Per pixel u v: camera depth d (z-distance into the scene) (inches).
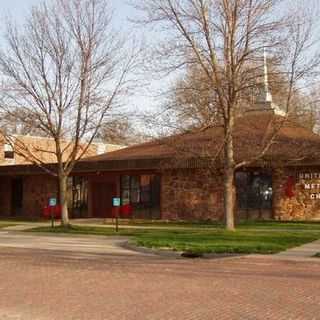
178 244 866.8
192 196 1433.3
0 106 1241.4
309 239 946.1
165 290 505.0
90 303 448.8
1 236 1121.4
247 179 1390.3
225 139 1054.4
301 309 422.6
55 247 914.1
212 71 1043.3
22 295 484.7
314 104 1196.5
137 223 1380.4
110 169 1486.2
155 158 1407.5
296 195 1344.7
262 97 1295.5
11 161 2043.6
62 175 1282.0
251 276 590.2
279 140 1215.6
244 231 1080.8
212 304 442.3
